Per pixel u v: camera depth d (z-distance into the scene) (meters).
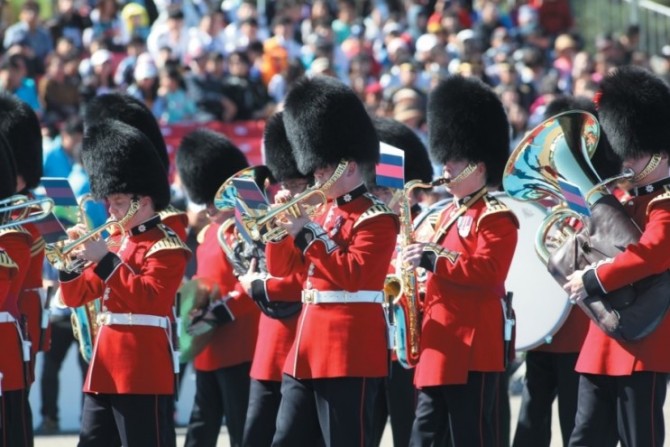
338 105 29.09
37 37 66.00
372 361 28.20
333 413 28.12
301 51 70.25
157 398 29.50
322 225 28.78
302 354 28.38
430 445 30.34
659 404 28.30
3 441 29.45
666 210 27.77
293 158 33.00
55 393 42.97
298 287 31.38
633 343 28.08
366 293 28.28
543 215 33.75
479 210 30.38
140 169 30.02
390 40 71.62
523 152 28.67
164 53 63.25
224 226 34.25
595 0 80.12
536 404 33.81
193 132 36.56
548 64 75.62
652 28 78.12
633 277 27.55
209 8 73.12
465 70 64.56
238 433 34.47
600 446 28.98
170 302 29.78
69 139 49.31
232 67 63.72
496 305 30.20
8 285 28.69
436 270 29.56
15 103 34.62
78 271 29.25
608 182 28.59
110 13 68.94
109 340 29.41
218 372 34.53
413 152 35.91
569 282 28.39
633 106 28.72
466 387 29.91
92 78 61.94
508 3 80.12
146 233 30.00
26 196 31.31
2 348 29.45
